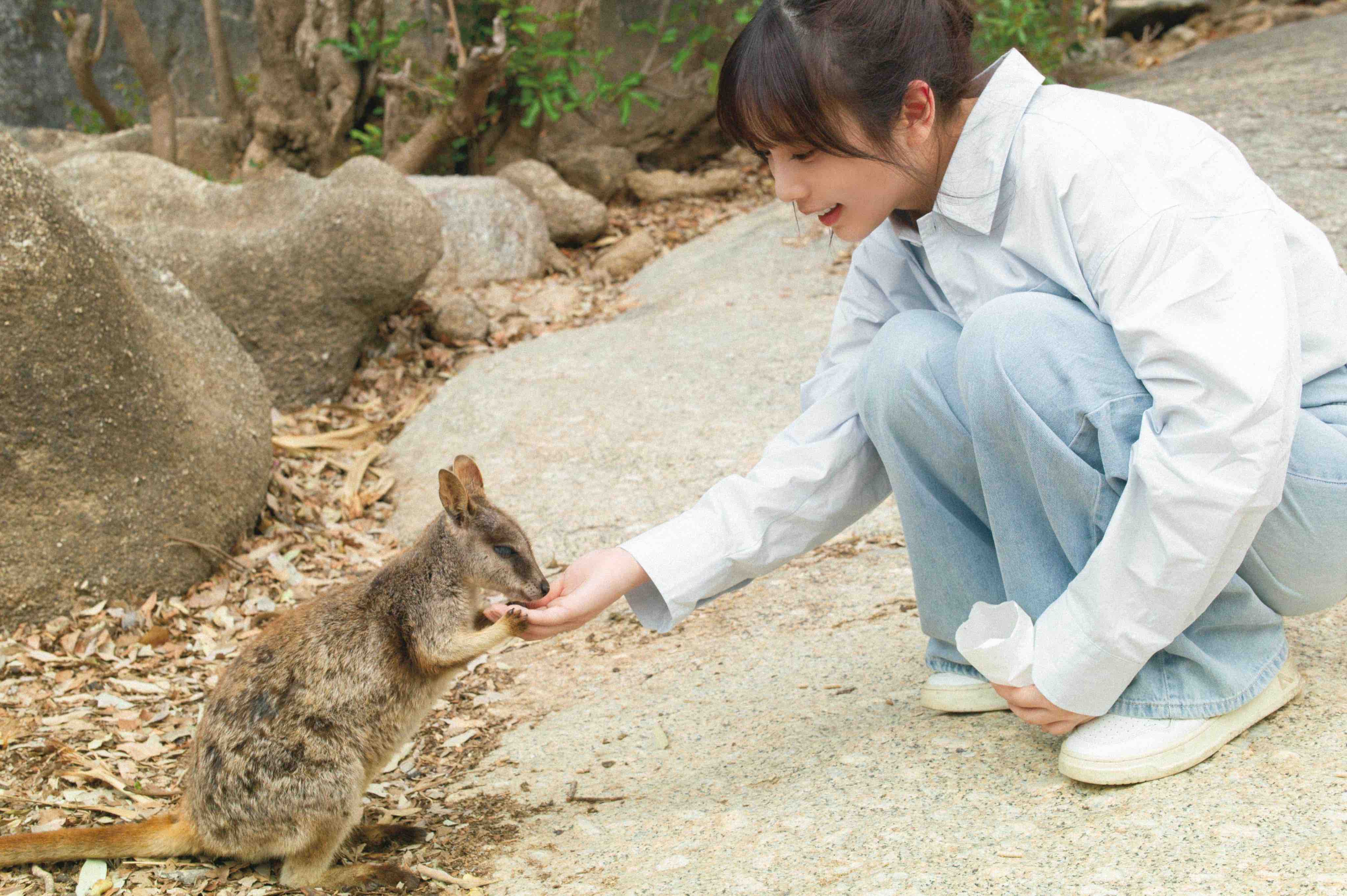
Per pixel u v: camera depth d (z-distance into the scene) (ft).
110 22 35.76
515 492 17.26
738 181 33.50
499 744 10.99
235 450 16.06
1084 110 7.65
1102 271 7.40
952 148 7.94
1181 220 7.13
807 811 8.33
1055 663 7.68
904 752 8.95
